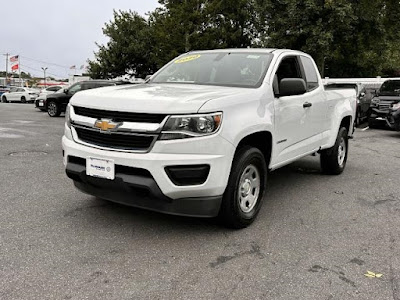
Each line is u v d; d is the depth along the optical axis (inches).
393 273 129.9
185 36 934.4
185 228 162.2
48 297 110.6
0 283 117.0
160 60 992.2
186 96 147.6
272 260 137.0
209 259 136.3
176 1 1047.0
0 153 314.7
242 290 117.2
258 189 171.5
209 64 201.6
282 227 168.4
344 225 173.0
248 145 165.5
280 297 114.0
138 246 144.6
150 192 138.8
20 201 191.2
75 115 158.7
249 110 159.5
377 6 805.9
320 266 133.6
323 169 265.9
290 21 801.6
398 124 465.7
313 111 217.3
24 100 1371.8
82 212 177.0
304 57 225.1
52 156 307.0
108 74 1246.9
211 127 141.1
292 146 199.5
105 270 126.5
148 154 137.8
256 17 1021.8
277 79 189.0
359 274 128.6
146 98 145.4
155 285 118.6
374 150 378.9
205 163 140.6
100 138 148.6
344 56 930.7
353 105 278.5
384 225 174.1
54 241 146.6
